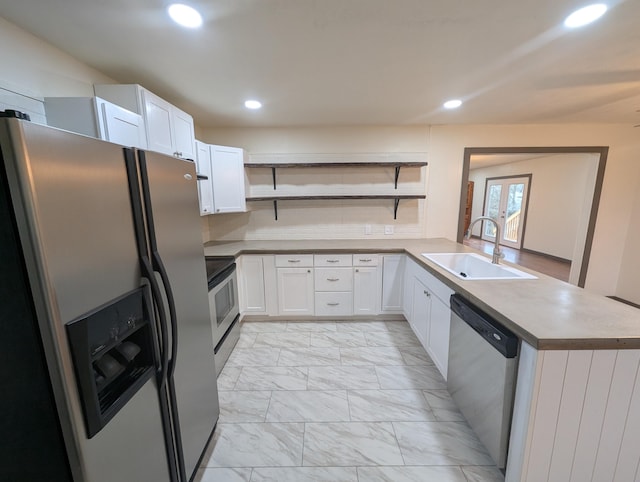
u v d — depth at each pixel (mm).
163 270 1063
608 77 1991
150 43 1506
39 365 702
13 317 682
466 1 1201
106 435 824
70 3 1172
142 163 993
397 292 3053
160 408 1094
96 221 801
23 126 612
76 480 756
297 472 1446
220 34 1432
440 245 3070
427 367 2320
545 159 6258
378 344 2689
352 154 3326
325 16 1297
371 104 2537
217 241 3469
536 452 1173
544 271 5102
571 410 1132
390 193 3400
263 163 3168
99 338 790
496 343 1297
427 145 3314
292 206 3455
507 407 1268
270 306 3111
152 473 1048
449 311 1878
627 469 1182
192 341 1388
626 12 1272
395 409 1860
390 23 1353
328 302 3092
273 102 2461
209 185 2770
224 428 1721
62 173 699
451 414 1814
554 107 2656
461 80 2029
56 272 683
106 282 833
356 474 1432
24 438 749
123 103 1722
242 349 2623
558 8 1248
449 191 3404
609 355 1086
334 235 3500
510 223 7422
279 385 2115
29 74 1395
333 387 2084
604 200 3486
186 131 2295
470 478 1404
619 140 3309
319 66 1802
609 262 3635
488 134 3285
